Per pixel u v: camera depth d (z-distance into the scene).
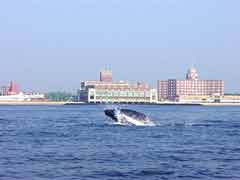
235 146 119.31
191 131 167.12
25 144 121.38
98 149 111.62
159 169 84.19
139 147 116.25
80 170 82.88
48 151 107.00
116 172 81.31
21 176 77.56
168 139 136.62
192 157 98.56
